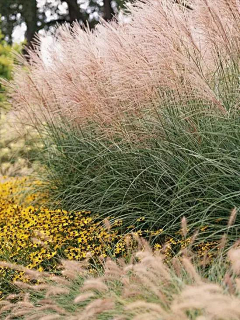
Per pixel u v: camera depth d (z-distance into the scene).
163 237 5.33
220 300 2.65
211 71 5.43
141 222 5.57
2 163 9.29
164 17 5.28
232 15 5.07
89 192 6.21
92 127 6.57
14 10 23.38
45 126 7.31
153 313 3.02
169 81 5.36
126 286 3.59
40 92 6.82
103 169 6.14
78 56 6.33
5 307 4.05
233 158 4.82
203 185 5.05
